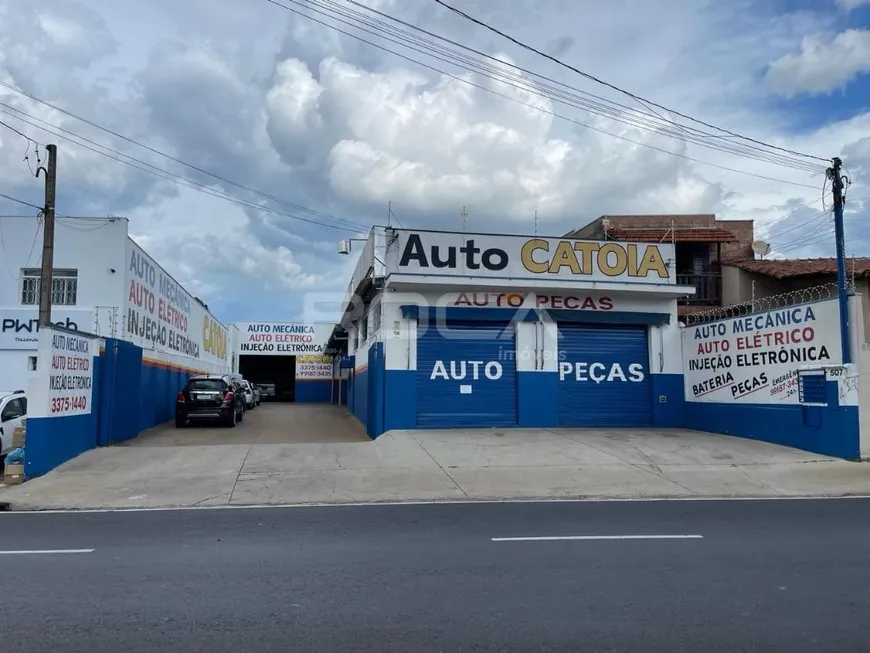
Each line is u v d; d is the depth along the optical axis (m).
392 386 19.38
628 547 8.20
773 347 17.69
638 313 20.94
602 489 13.01
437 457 15.89
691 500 12.04
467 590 6.41
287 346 52.03
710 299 26.73
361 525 9.77
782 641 5.17
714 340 19.86
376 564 7.41
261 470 14.52
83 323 21.50
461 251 19.77
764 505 11.43
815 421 16.23
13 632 5.36
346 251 23.44
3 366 21.39
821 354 16.27
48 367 14.44
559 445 17.20
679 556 7.74
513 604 6.00
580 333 20.89
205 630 5.39
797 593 6.33
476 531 9.26
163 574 7.03
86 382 16.75
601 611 5.82
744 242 29.66
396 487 13.14
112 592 6.39
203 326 38.06
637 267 20.81
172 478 13.77
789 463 15.20
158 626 5.48
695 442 17.70
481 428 19.75
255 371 58.28
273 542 8.60
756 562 7.46
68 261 21.84
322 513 10.85
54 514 11.02
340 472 14.39
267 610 5.86
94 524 10.02
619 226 29.33
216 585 6.61
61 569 7.26
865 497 12.30
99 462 15.26
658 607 5.92
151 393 24.06
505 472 14.45
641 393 21.12
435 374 19.81
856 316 15.59
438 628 5.42
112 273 21.92
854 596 6.25
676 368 21.25
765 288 25.33
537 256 20.17
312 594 6.30
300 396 51.66
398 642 5.14
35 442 14.07
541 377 20.30
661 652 4.97
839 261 15.90
